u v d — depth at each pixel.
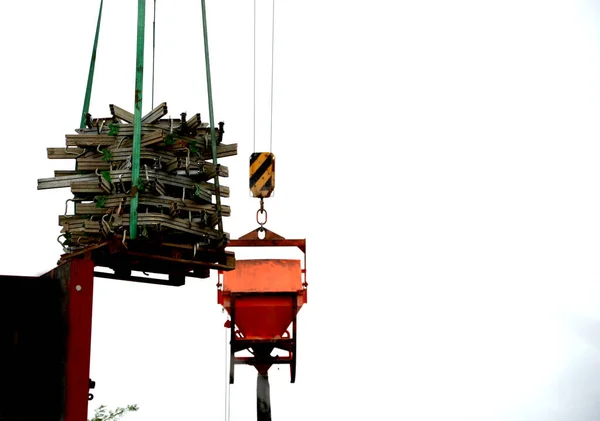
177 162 11.91
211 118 12.30
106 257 12.28
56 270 10.69
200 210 12.28
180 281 13.92
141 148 11.93
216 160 12.19
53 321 10.49
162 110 12.08
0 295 10.35
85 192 11.88
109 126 12.09
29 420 10.18
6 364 10.20
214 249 12.53
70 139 12.04
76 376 10.02
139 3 11.55
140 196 11.73
